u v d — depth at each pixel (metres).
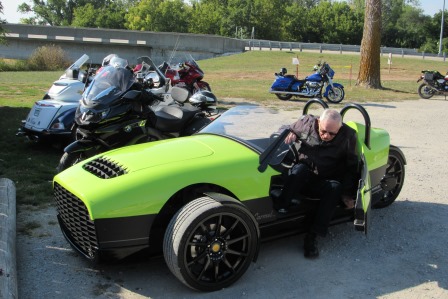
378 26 20.61
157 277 4.03
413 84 23.70
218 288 3.83
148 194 3.71
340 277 4.13
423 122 12.41
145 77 8.27
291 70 31.00
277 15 87.44
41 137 7.65
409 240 4.93
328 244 4.79
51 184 6.22
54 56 35.00
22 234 4.73
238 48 50.22
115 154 4.39
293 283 4.00
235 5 89.94
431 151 8.99
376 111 14.21
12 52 46.88
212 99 7.94
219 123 4.96
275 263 4.34
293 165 4.46
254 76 27.03
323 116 4.41
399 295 3.87
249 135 4.62
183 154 4.18
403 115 13.53
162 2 87.88
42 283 3.84
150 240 3.88
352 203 4.61
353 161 4.54
